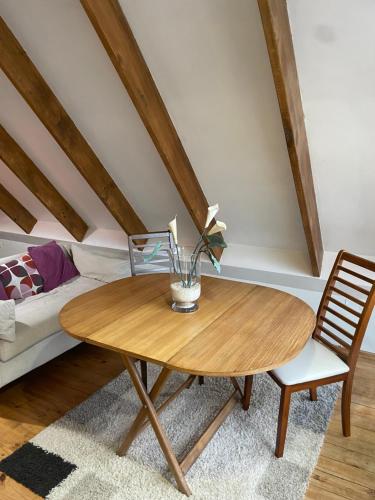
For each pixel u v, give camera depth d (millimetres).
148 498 1756
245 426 2182
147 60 2291
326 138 2342
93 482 1842
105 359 2928
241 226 3375
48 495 1782
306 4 1781
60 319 1930
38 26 2316
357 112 2141
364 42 1830
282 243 3367
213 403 2389
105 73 2439
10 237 5051
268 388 2520
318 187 2678
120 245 4152
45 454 2014
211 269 3625
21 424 2250
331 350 2133
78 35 2256
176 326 1832
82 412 2322
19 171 3631
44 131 3213
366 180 2496
